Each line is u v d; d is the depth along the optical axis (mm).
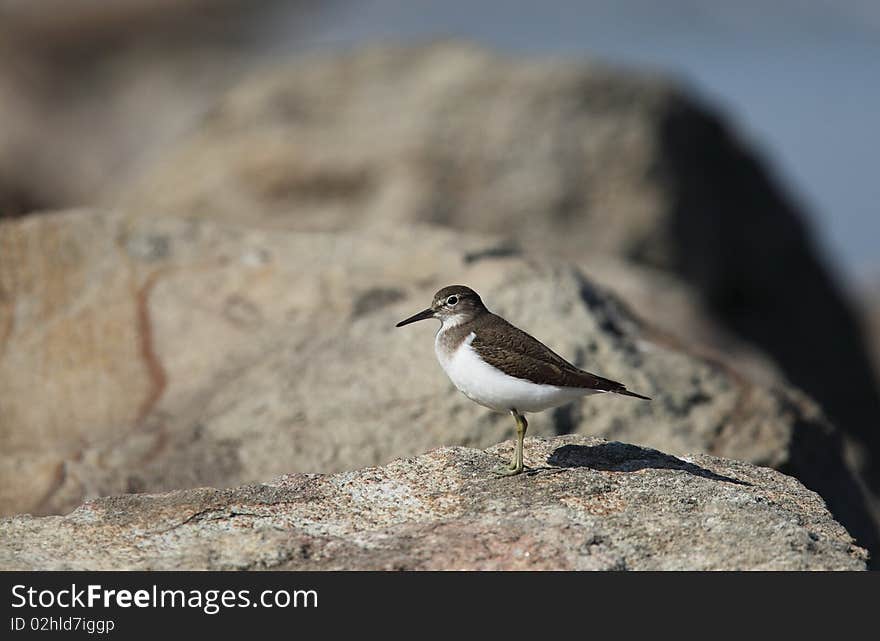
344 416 14094
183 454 13859
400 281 16406
